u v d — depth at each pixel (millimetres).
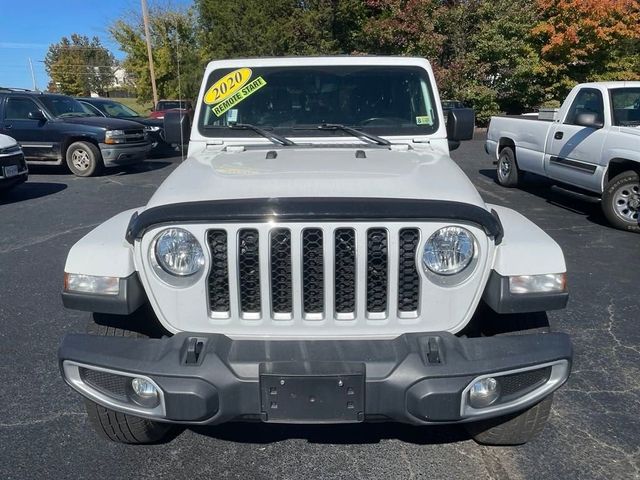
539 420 2867
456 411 2367
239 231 2418
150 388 2461
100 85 67500
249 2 25516
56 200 9898
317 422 2383
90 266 2576
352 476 2871
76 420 3350
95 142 12562
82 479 2855
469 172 12633
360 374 2324
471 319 2855
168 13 21922
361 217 2373
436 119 3881
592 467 2906
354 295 2494
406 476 2865
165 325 2564
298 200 2396
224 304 2541
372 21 23797
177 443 3146
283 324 2502
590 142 7926
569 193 8359
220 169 2977
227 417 2404
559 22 22125
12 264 6262
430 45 22438
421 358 2369
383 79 3941
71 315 4844
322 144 3678
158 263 2500
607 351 4137
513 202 9336
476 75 22906
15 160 9578
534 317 2803
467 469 2910
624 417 3332
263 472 2910
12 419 3354
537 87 23250
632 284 5504
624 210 7484
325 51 24484
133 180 12180
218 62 3984
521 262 2531
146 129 14219
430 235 2430
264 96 3924
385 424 3305
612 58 23406
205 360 2373
